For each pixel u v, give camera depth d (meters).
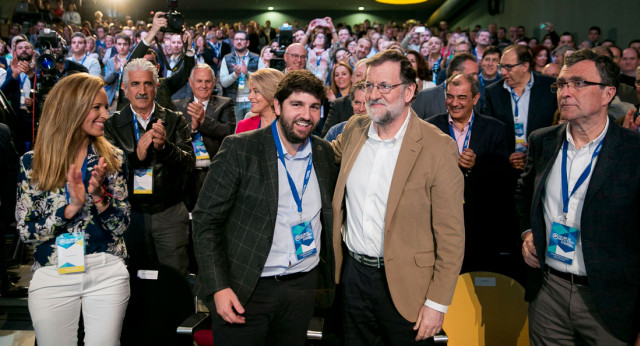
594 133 1.71
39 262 1.77
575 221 1.74
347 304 1.83
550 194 1.83
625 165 1.64
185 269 2.68
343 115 3.43
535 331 1.92
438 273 1.61
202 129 3.02
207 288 1.64
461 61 3.40
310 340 2.17
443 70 5.18
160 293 2.53
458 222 1.61
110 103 4.88
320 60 5.71
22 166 1.76
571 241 1.73
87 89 1.76
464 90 2.69
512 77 3.19
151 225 2.54
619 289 1.66
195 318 2.25
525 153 2.83
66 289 1.77
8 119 3.38
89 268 1.80
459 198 1.63
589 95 1.65
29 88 4.20
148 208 2.52
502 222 2.88
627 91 3.48
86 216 1.80
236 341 1.72
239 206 1.70
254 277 1.67
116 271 1.87
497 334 2.29
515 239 2.91
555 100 3.14
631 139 1.65
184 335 2.16
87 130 1.78
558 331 1.84
